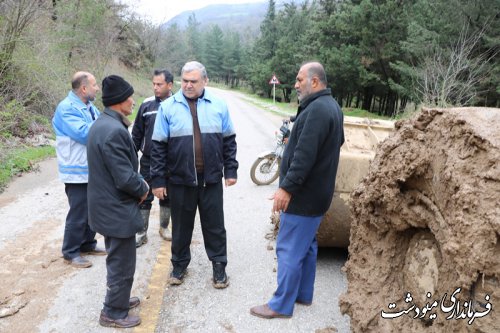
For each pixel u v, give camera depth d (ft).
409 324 8.62
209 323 11.05
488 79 51.37
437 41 56.90
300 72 10.50
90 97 13.75
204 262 14.69
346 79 94.68
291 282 11.09
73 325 10.68
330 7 111.34
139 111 15.48
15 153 27.07
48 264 13.78
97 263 14.16
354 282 10.18
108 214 10.12
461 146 7.34
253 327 10.92
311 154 9.91
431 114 8.26
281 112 87.81
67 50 43.98
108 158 9.84
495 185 6.54
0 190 21.65
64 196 21.17
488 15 53.31
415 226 8.67
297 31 149.89
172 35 179.63
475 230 6.51
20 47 34.86
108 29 58.65
